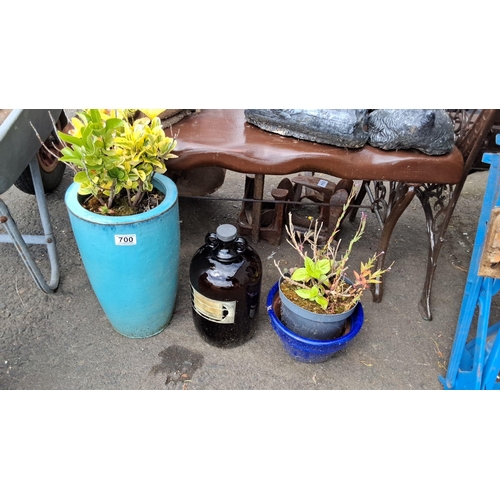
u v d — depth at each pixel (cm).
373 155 158
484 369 147
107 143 122
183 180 224
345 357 169
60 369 159
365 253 224
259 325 180
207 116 190
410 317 188
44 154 232
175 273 159
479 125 154
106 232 131
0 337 169
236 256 144
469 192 281
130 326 164
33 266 175
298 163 160
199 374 160
